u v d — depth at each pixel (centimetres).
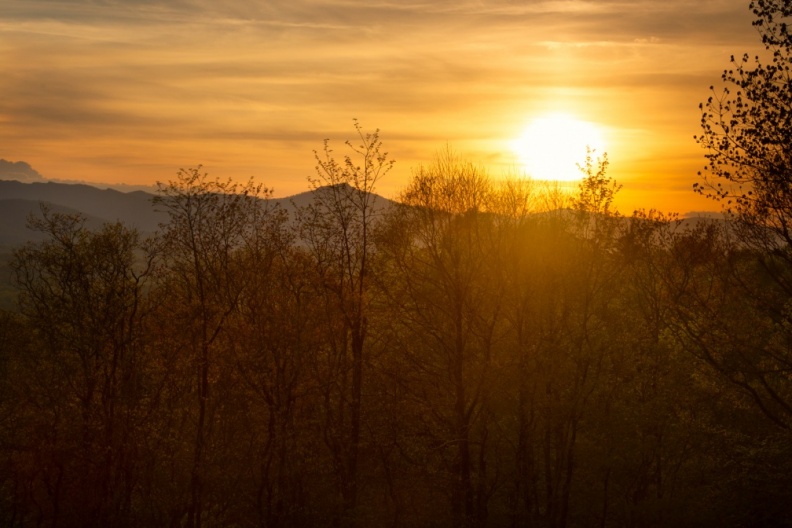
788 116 3139
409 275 4369
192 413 4481
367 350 4662
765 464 4012
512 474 4159
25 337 4756
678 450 4506
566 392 4053
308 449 4359
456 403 4169
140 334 4550
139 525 4256
